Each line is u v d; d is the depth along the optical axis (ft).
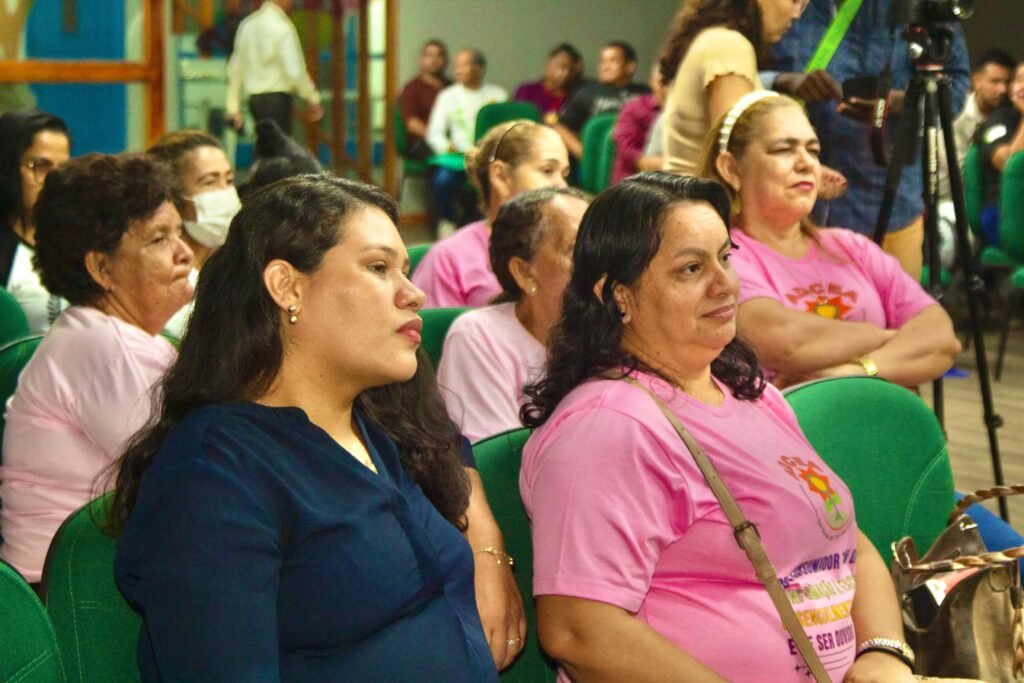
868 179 11.01
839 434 6.74
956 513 6.58
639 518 5.21
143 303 7.09
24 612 4.50
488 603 5.51
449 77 33.06
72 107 20.07
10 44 18.74
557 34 34.68
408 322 4.64
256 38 23.75
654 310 5.61
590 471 5.25
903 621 6.28
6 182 10.82
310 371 4.67
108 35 20.45
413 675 4.53
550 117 27.91
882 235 10.21
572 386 5.76
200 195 10.62
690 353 5.65
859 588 6.08
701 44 10.15
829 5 10.91
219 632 4.08
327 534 4.39
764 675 5.34
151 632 4.18
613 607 5.11
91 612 4.86
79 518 4.93
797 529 5.53
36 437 6.73
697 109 10.24
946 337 8.51
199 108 22.98
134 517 4.29
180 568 4.11
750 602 5.39
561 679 5.66
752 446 5.61
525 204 7.68
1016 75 20.16
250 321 4.59
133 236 6.98
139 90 21.31
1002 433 15.44
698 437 5.51
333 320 4.57
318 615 4.37
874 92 10.11
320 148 28.30
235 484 4.23
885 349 8.34
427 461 5.20
